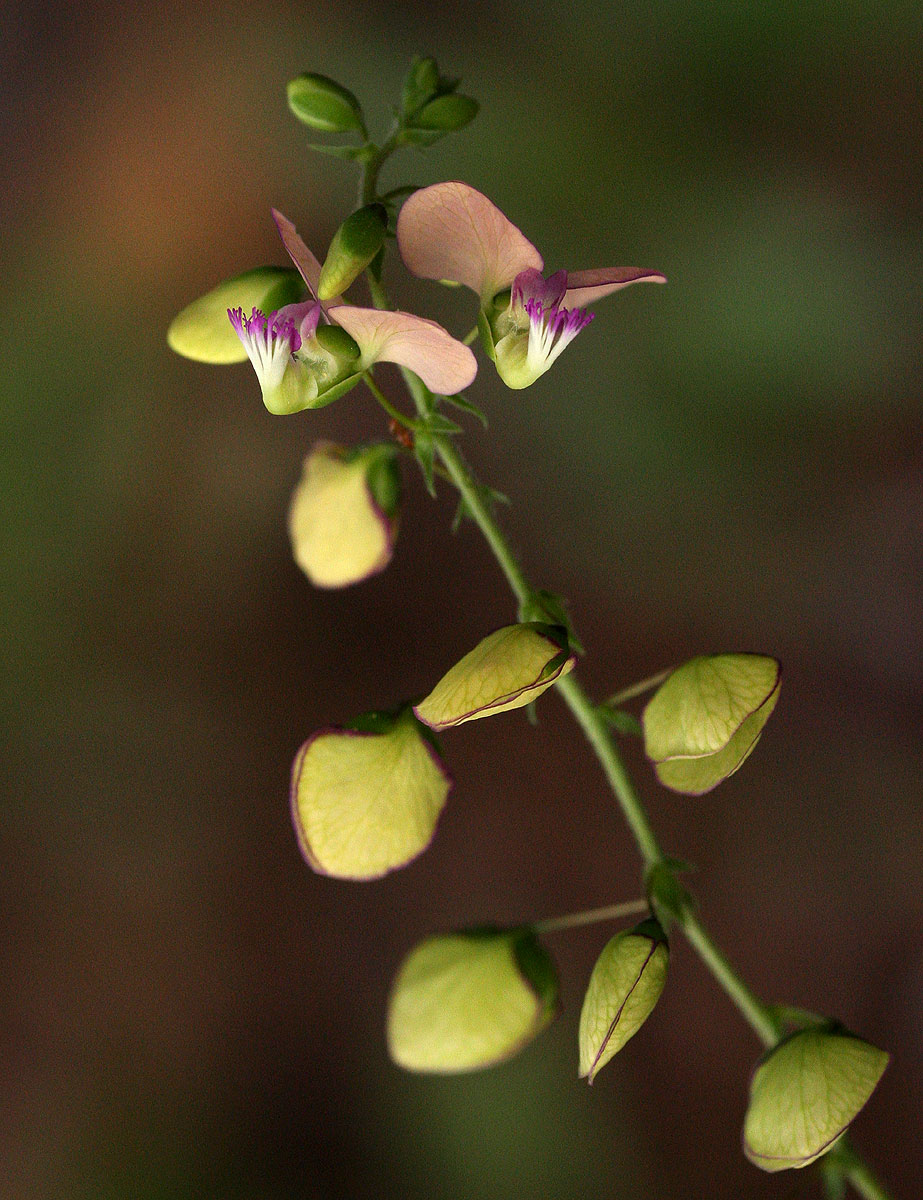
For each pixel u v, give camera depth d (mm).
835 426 313
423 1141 289
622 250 308
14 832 316
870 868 304
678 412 312
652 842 174
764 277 306
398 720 171
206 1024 308
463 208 163
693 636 313
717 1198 280
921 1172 281
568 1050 294
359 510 184
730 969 173
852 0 318
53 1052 305
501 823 311
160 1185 292
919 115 316
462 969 178
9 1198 292
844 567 317
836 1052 168
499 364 166
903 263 308
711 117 318
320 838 169
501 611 318
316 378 164
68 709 319
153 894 316
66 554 319
